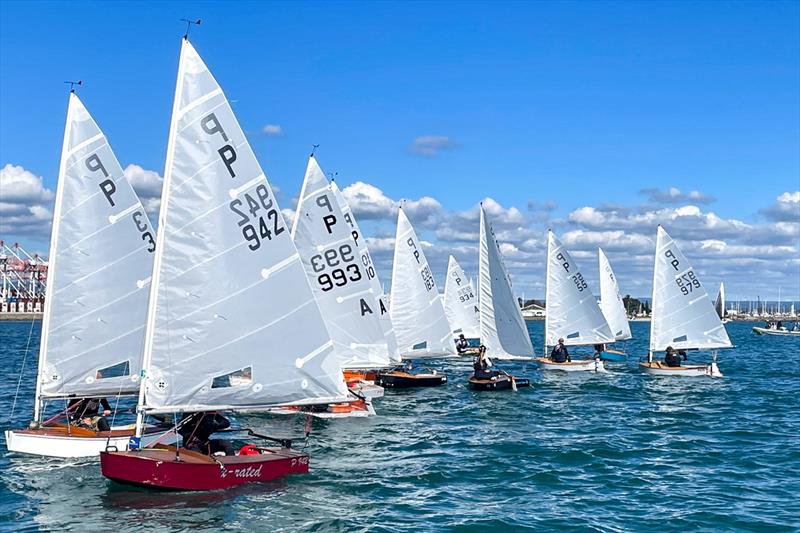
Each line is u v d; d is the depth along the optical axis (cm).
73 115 2322
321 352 1994
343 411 3112
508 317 4581
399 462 2238
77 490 1812
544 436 2714
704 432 2803
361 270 3625
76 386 2323
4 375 4806
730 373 5278
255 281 1906
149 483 1752
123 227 2381
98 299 2345
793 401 3731
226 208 1875
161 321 1809
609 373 5147
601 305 7300
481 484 1984
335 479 1995
